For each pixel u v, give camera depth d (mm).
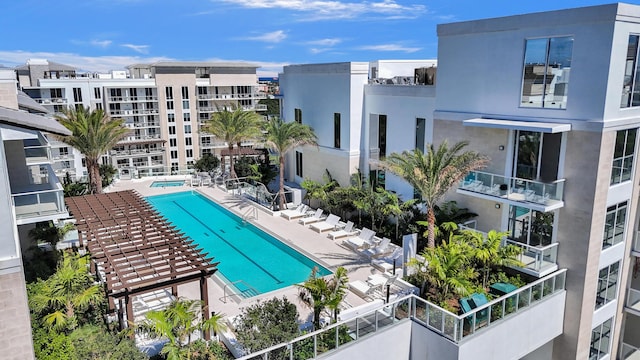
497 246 16141
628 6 13547
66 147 68250
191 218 29609
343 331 13586
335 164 28812
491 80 16922
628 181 16234
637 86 15156
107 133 31391
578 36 14281
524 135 16297
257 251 23484
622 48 13977
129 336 12984
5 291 10367
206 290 14820
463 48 17750
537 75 15531
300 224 26797
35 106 21375
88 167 33125
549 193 15312
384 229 24016
